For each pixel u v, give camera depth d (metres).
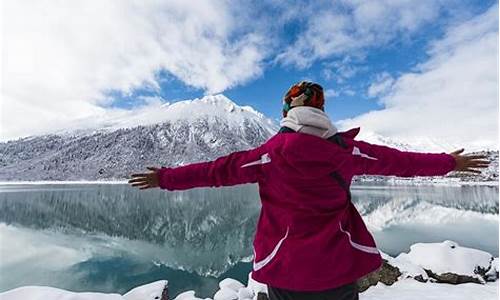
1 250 29.94
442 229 33.84
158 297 7.98
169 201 76.06
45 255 28.81
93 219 50.53
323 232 1.10
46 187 121.62
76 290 20.22
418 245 8.16
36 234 38.47
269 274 1.15
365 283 6.73
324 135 1.19
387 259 7.29
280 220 1.17
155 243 34.78
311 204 1.12
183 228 43.12
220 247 32.50
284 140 1.17
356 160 1.22
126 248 32.56
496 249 24.41
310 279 1.10
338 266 1.11
